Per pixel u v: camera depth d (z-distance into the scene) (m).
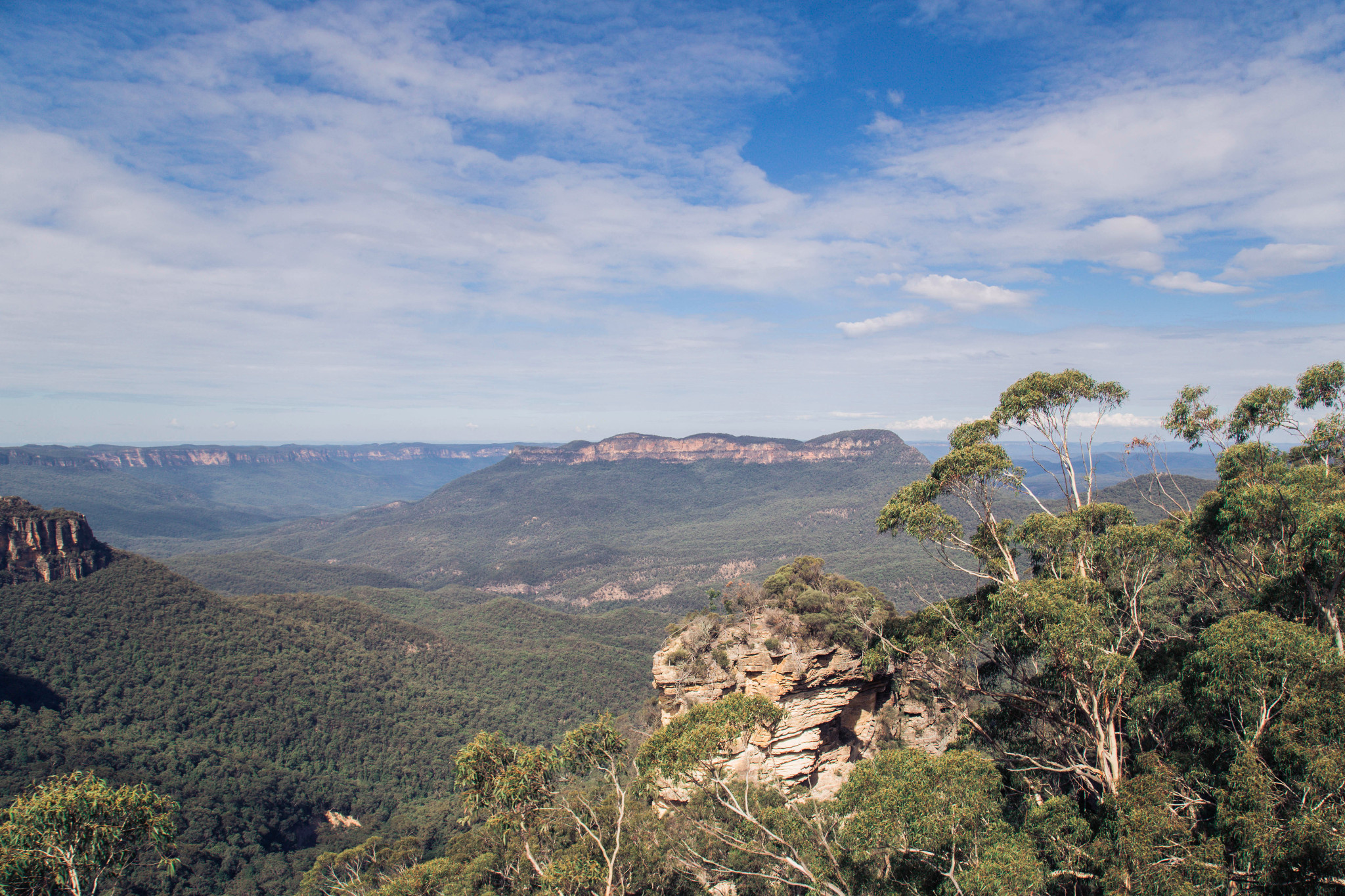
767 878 28.28
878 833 21.78
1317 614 28.28
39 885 26.25
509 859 38.91
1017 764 31.31
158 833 29.02
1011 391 35.59
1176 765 25.03
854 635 42.78
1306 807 19.95
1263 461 34.44
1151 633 34.84
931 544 36.56
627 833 34.75
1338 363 37.12
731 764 40.97
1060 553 31.30
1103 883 21.91
